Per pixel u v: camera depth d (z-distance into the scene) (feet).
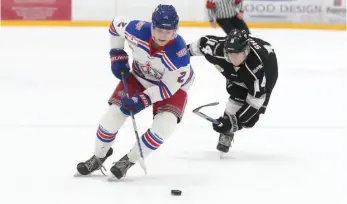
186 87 21.35
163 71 19.70
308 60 52.01
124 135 27.71
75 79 42.11
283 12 68.44
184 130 28.94
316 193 20.22
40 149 25.02
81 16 67.26
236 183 21.12
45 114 31.99
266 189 20.52
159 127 20.33
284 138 27.94
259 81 22.45
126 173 21.70
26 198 19.03
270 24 68.59
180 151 25.26
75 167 22.58
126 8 67.21
